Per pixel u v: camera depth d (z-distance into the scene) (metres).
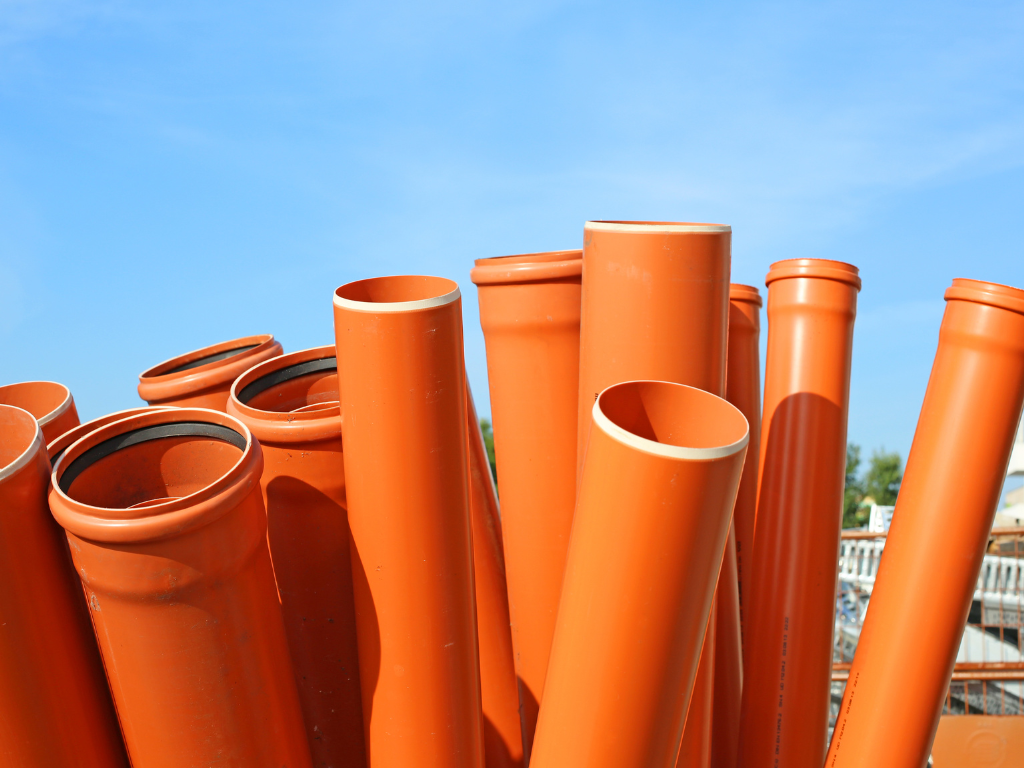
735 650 3.91
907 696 2.94
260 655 2.19
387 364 2.18
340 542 2.75
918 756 3.00
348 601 2.84
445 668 2.43
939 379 2.95
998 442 2.82
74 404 3.14
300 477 2.65
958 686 8.91
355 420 2.26
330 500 2.69
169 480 2.50
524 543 3.35
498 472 3.43
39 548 2.10
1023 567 8.85
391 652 2.41
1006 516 10.99
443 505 2.32
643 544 1.88
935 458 2.90
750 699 3.52
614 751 2.07
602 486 1.92
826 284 3.46
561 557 3.30
